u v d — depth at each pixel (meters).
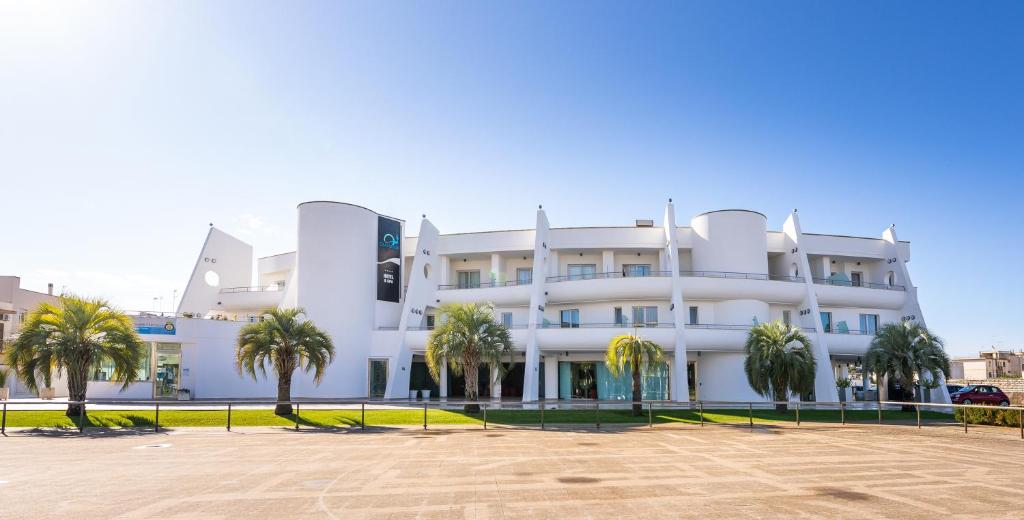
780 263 47.78
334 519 10.17
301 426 26.83
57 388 44.53
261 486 12.95
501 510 10.82
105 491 12.39
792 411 35.50
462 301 46.41
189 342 41.59
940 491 12.60
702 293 41.75
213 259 51.94
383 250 47.41
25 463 16.23
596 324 42.97
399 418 29.27
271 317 30.66
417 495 12.06
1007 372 93.88
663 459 16.98
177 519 10.15
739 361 41.00
